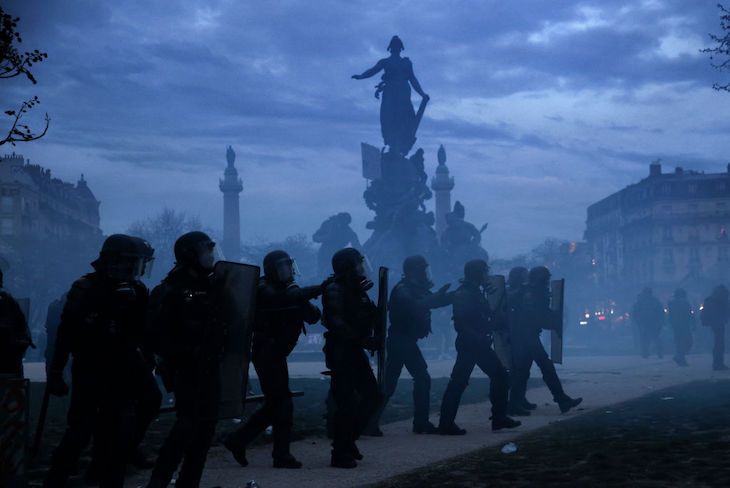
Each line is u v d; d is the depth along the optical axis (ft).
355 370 22.40
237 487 18.61
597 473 17.29
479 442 25.57
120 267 17.03
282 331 22.12
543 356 34.68
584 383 50.55
